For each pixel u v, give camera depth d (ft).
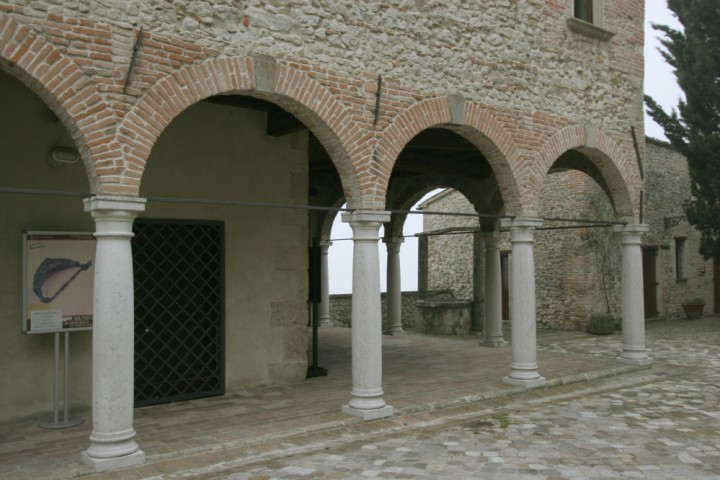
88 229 22.67
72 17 16.30
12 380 20.84
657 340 45.60
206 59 18.70
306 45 20.88
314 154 34.35
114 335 16.57
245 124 26.58
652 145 59.36
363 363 21.67
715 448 18.51
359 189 21.88
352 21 22.12
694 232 63.93
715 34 51.26
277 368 27.04
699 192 52.24
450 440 19.49
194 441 18.54
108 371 16.48
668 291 60.49
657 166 60.03
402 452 18.24
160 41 17.80
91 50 16.55
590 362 33.06
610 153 31.42
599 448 18.54
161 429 19.93
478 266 51.06
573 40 30.09
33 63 15.61
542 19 28.73
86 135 16.31
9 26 15.29
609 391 27.35
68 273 20.51
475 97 25.66
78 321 20.61
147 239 23.82
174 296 24.45
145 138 17.33
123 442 16.63
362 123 22.04
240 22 19.51
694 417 22.30
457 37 25.30
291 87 20.38
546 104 28.53
